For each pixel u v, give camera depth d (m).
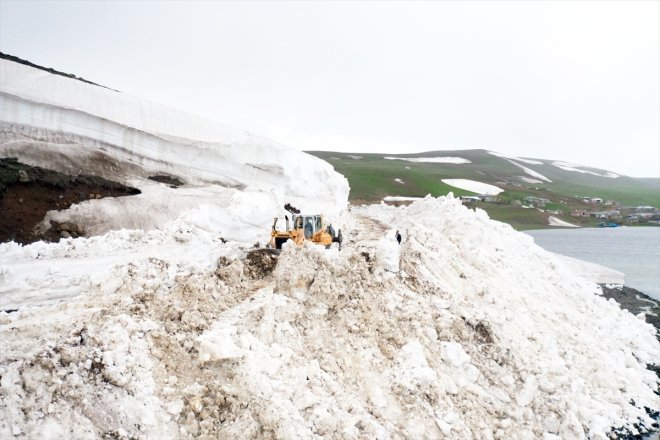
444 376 11.46
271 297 11.23
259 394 8.53
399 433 9.78
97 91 20.77
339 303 11.37
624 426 13.38
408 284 13.63
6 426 7.14
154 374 8.45
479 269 17.77
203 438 8.03
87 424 7.55
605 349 17.05
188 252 14.64
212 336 9.02
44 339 8.32
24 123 18.78
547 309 17.94
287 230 16.69
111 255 13.90
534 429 11.71
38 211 16.30
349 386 10.16
